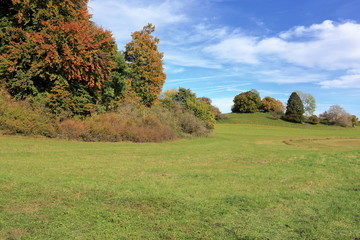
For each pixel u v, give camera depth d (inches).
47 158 417.7
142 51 1365.7
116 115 884.6
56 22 770.8
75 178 291.4
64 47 712.4
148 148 666.2
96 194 235.3
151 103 1385.3
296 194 262.2
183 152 611.8
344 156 587.2
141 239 154.3
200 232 166.7
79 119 788.0
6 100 700.7
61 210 193.3
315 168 427.2
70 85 816.9
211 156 552.7
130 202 218.2
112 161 429.4
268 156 575.8
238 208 213.6
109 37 880.3
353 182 330.6
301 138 1521.9
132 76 1353.3
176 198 232.1
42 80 824.9
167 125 1074.1
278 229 174.7
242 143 1008.2
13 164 348.5
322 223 187.0
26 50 711.1
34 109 720.3
